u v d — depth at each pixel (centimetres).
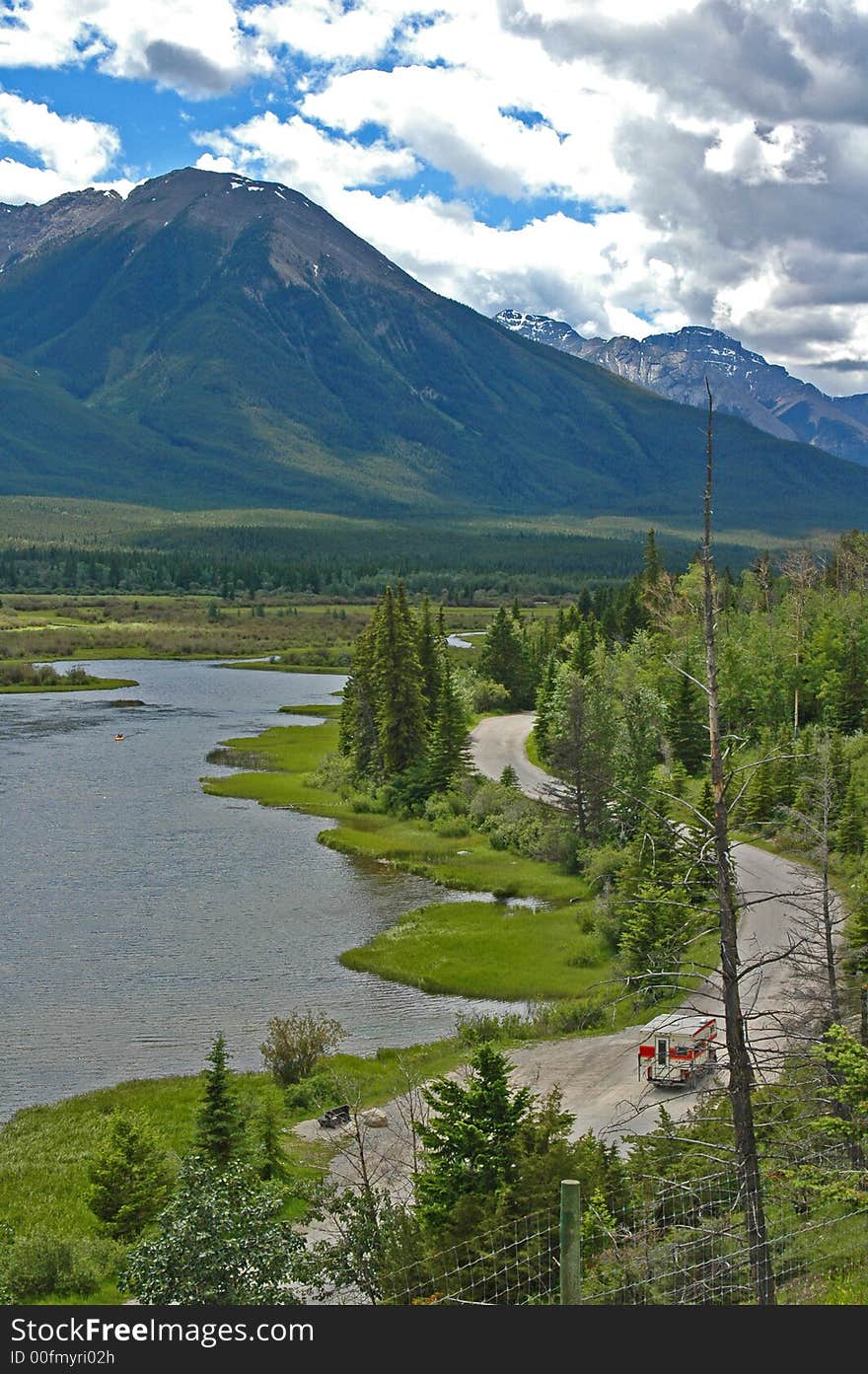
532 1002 5719
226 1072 3709
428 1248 2472
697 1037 4272
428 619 13000
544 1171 2605
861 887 4984
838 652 10662
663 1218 2398
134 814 9912
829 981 3017
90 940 6581
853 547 15788
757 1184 1866
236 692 18412
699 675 10769
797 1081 2739
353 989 5900
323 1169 3650
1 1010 5497
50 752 12812
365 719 11262
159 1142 3750
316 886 7875
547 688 13125
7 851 8562
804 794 4834
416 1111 4172
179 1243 2361
